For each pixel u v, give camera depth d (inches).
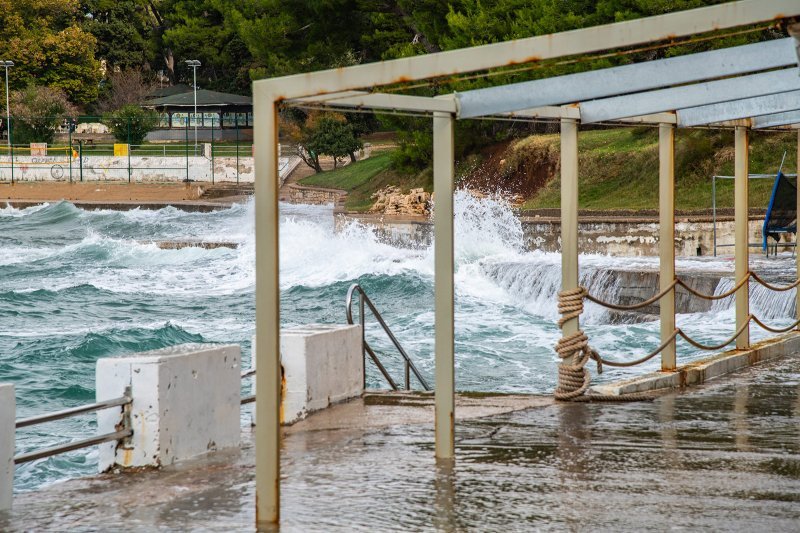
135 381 302.2
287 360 377.4
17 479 431.5
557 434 344.2
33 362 786.2
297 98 234.8
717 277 818.8
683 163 1455.5
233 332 920.9
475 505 257.3
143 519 251.9
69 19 3855.8
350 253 1339.8
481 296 1020.5
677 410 386.9
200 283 1285.7
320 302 1082.1
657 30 221.9
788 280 783.1
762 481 278.8
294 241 1439.5
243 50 3609.7
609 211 1363.2
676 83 259.3
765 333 674.8
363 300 428.8
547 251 1330.0
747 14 213.0
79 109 3762.3
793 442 330.6
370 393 424.2
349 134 2679.6
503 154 1859.0
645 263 1034.1
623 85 263.7
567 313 396.8
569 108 363.9
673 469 293.9
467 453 315.9
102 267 1485.0
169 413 306.0
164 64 4055.1
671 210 431.5
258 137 233.8
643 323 835.4
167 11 3826.3
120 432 299.3
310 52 1988.2
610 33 227.0
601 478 283.6
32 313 1056.2
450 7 1716.3
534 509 252.7
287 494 270.8
